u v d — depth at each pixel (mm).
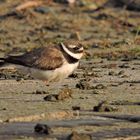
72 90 15820
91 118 12844
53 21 38969
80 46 15672
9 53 25672
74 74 18828
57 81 16375
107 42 28734
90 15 41500
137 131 11844
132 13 42656
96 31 35281
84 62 22922
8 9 41812
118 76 19062
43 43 29109
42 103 14383
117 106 14133
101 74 19516
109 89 16453
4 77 18656
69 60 15609
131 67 21297
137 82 17750
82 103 14422
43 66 15523
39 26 37062
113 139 11203
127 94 15719
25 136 11297
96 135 11477
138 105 14281
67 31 35344
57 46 15758
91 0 45469
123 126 12234
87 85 16594
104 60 23594
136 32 34156
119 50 26297
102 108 13578
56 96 14852
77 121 12547
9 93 15797
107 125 12297
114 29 36531
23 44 29375
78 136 11047
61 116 13008
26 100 14766
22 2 43469
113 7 44469
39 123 12031
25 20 38969
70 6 44344
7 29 35750
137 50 26031
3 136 11281
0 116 12898
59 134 11484
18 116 12773
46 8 41531
